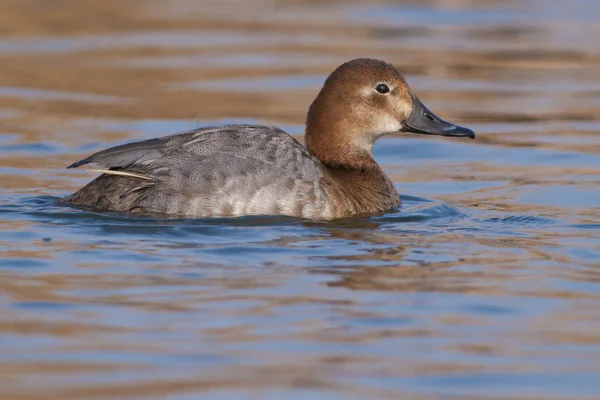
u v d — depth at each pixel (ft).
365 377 26.09
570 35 81.97
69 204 40.93
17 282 32.22
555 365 26.96
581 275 34.04
